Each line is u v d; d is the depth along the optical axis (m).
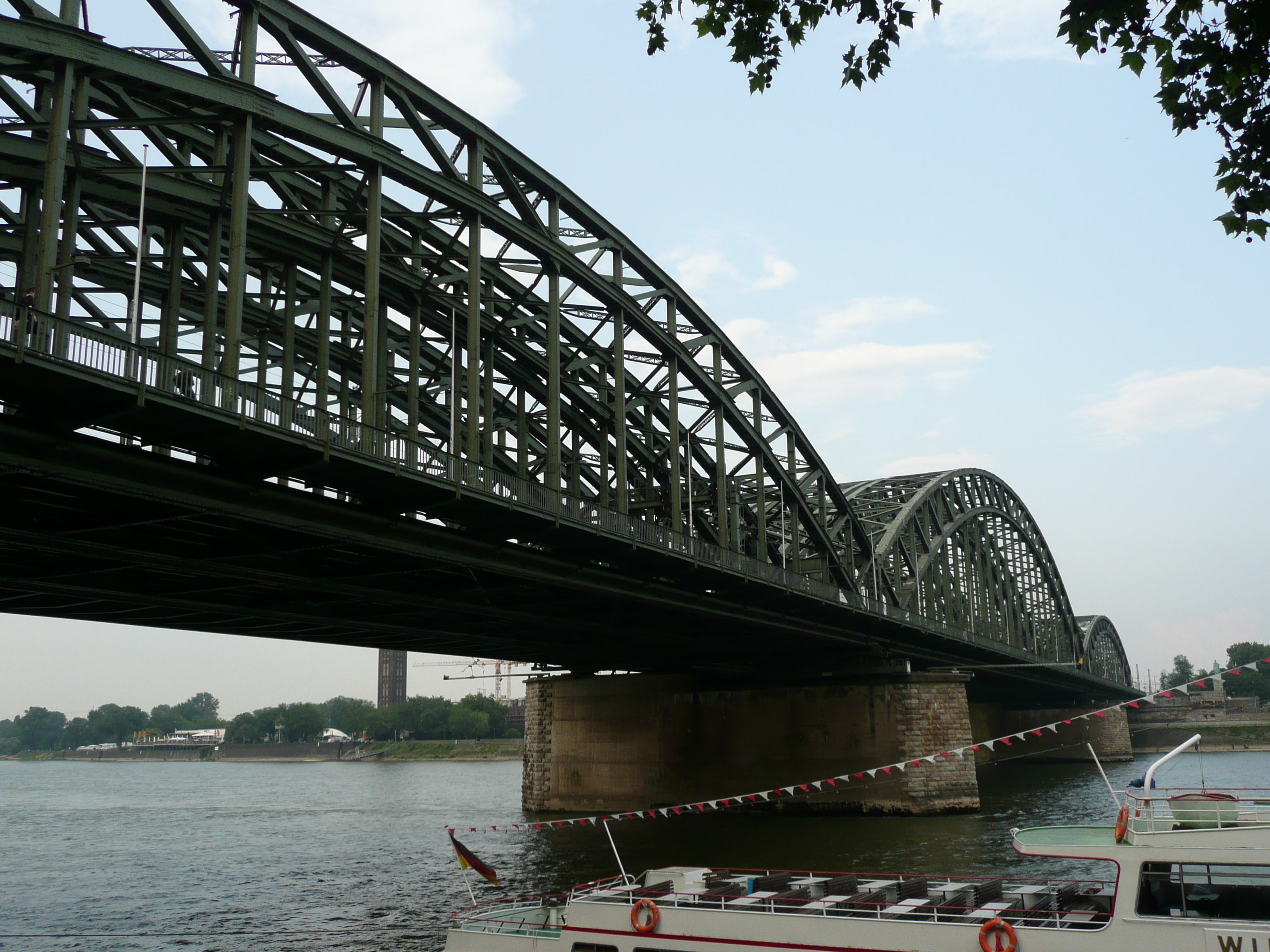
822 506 70.50
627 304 50.41
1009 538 124.69
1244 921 20.08
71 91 27.58
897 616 70.69
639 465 63.91
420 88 39.50
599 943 25.81
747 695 72.50
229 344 28.70
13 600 38.38
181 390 26.97
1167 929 20.50
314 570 37.59
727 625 58.31
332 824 80.69
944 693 69.88
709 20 15.21
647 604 48.81
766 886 26.80
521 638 55.16
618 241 51.00
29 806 109.19
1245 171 14.21
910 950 22.69
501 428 57.84
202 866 57.03
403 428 50.88
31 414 25.72
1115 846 21.34
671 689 75.06
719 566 49.78
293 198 39.12
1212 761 144.50
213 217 34.44
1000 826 59.91
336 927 38.78
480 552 38.44
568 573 42.84
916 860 46.62
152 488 27.59
